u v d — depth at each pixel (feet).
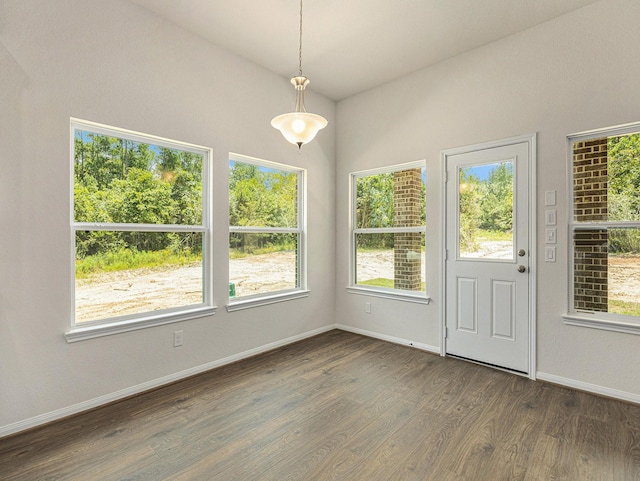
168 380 9.33
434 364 10.69
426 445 6.57
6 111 6.81
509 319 10.04
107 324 8.25
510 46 9.91
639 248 8.22
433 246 11.71
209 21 9.31
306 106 13.32
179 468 5.95
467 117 10.82
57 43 7.42
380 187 13.48
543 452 6.33
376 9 8.75
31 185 7.13
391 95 12.78
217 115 10.43
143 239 9.11
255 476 5.75
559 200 9.10
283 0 8.39
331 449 6.48
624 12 8.14
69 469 5.92
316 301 13.91
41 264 7.27
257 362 10.94
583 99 8.71
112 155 8.54
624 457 6.17
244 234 11.57
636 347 8.04
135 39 8.63
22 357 7.04
